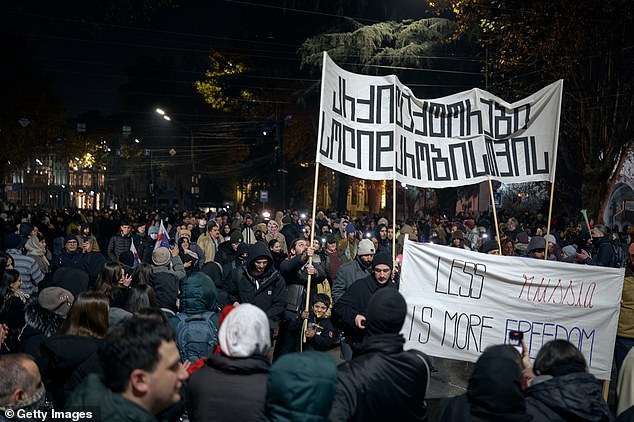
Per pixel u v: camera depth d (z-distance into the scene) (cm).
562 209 3609
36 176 11188
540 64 2706
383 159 834
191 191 8019
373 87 843
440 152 892
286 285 851
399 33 3378
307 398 339
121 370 307
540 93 928
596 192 2578
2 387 370
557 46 2486
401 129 858
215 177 7644
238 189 7162
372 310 423
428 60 3331
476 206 4544
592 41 2433
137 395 309
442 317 755
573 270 759
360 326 577
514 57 2673
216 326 587
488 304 756
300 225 2252
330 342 819
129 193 9862
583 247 1658
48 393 534
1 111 4672
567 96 2630
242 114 5675
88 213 3197
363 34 3347
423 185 876
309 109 3834
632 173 2956
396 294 427
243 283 834
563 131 2762
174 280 806
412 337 754
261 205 5962
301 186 5494
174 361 316
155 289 798
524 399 371
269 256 823
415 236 1767
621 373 528
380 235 1698
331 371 347
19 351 569
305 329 787
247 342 409
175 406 463
